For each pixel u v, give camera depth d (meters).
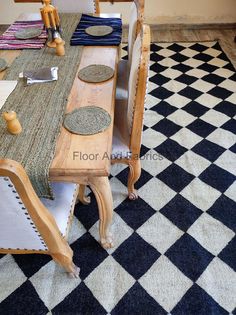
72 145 0.90
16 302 1.17
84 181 0.94
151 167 1.73
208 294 1.17
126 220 1.46
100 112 1.02
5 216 0.73
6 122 0.96
